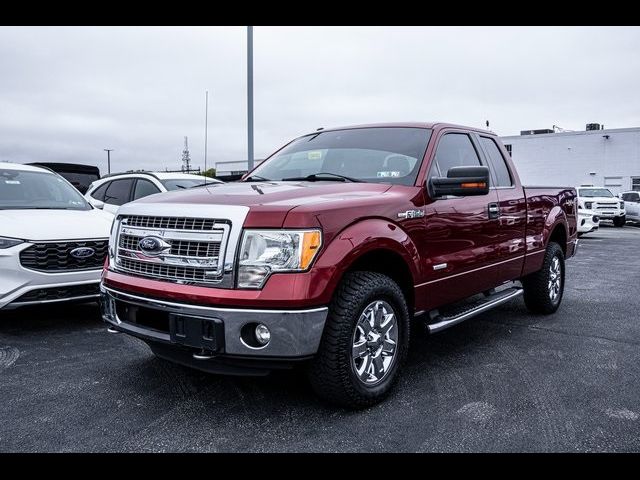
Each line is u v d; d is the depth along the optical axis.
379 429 3.14
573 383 3.91
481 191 3.80
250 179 4.62
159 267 3.32
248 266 3.01
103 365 4.29
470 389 3.78
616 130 34.75
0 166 6.58
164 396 3.64
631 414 3.37
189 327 3.10
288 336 2.97
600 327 5.59
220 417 3.31
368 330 3.40
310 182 4.05
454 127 4.78
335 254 3.10
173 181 9.19
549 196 6.04
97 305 6.52
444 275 4.10
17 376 4.03
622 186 34.81
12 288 5.02
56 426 3.19
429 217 3.93
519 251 5.30
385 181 4.07
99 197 9.67
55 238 5.23
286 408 3.44
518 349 4.78
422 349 4.79
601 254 13.08
